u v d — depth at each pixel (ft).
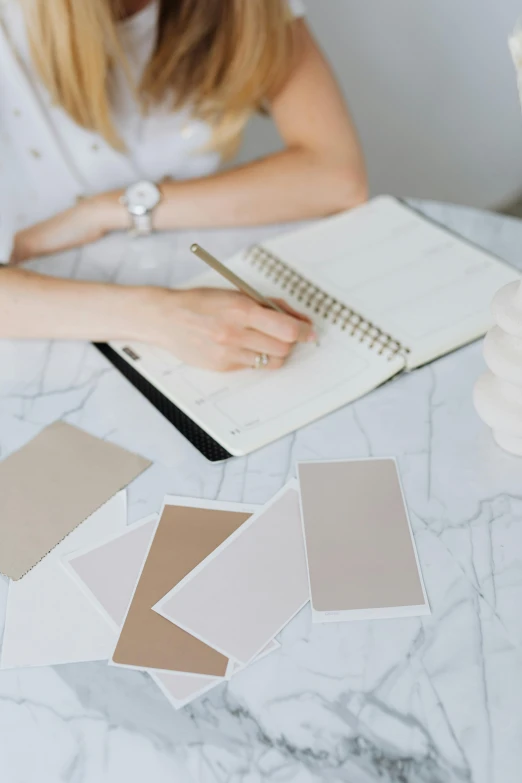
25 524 2.11
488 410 2.15
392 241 3.03
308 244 3.04
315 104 3.57
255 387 2.46
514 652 1.78
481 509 2.09
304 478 2.19
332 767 1.63
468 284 2.79
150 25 3.48
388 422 2.34
